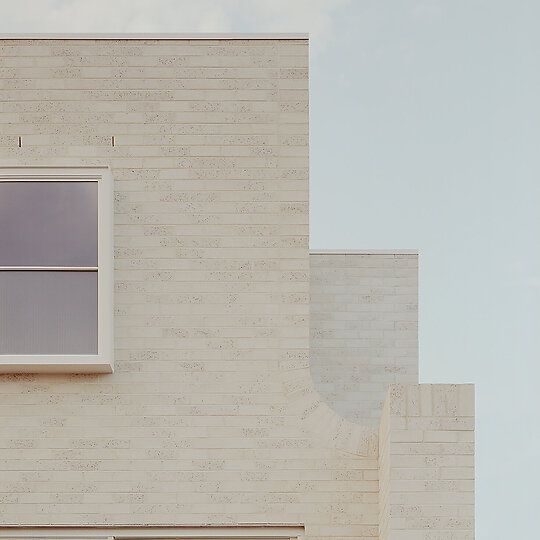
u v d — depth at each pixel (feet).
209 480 34.86
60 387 35.27
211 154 36.45
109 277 35.09
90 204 35.47
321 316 48.67
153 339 35.53
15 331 34.76
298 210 36.24
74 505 34.63
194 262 35.94
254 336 35.63
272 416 35.24
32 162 36.09
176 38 36.91
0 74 36.81
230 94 36.76
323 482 34.91
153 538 34.88
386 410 32.45
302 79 36.83
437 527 30.68
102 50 36.91
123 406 35.19
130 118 36.63
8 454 34.86
